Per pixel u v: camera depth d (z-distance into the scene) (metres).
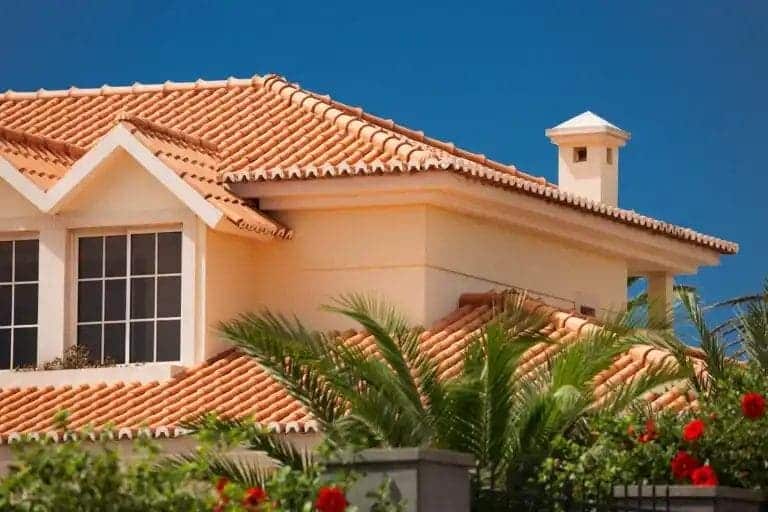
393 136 31.27
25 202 30.91
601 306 35.12
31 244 31.02
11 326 30.97
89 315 30.67
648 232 35.12
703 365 25.78
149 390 29.12
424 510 14.48
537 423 19.81
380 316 21.41
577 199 32.56
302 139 32.16
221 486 14.76
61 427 14.61
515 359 20.08
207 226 29.84
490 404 19.73
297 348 20.94
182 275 30.00
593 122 36.19
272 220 30.75
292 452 19.94
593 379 22.33
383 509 14.46
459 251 30.92
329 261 30.55
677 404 25.92
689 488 17.25
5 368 30.89
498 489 18.20
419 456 14.54
